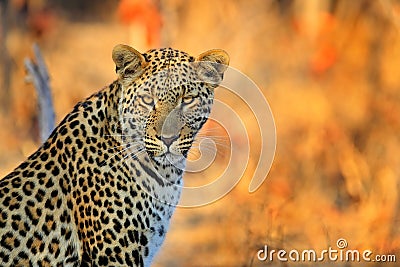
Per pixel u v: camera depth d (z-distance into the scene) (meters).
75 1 31.16
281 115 18.08
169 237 13.75
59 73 21.30
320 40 21.47
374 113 17.27
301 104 18.58
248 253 11.68
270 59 22.20
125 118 8.54
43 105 11.67
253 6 23.03
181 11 23.45
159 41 17.47
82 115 8.63
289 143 15.93
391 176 13.67
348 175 14.08
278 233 12.05
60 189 8.50
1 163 16.36
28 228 8.40
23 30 22.45
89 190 8.47
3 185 8.50
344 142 15.57
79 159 8.51
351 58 20.45
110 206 8.48
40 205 8.45
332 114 17.81
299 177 14.77
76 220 8.48
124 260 8.57
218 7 23.34
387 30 20.25
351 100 18.56
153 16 17.27
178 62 8.67
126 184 8.52
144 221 8.61
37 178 8.52
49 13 24.34
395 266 11.63
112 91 8.65
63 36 26.31
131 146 8.55
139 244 8.62
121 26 28.05
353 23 21.16
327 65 20.03
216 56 8.77
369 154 15.16
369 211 12.91
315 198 14.07
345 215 13.35
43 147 8.70
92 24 30.02
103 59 25.12
